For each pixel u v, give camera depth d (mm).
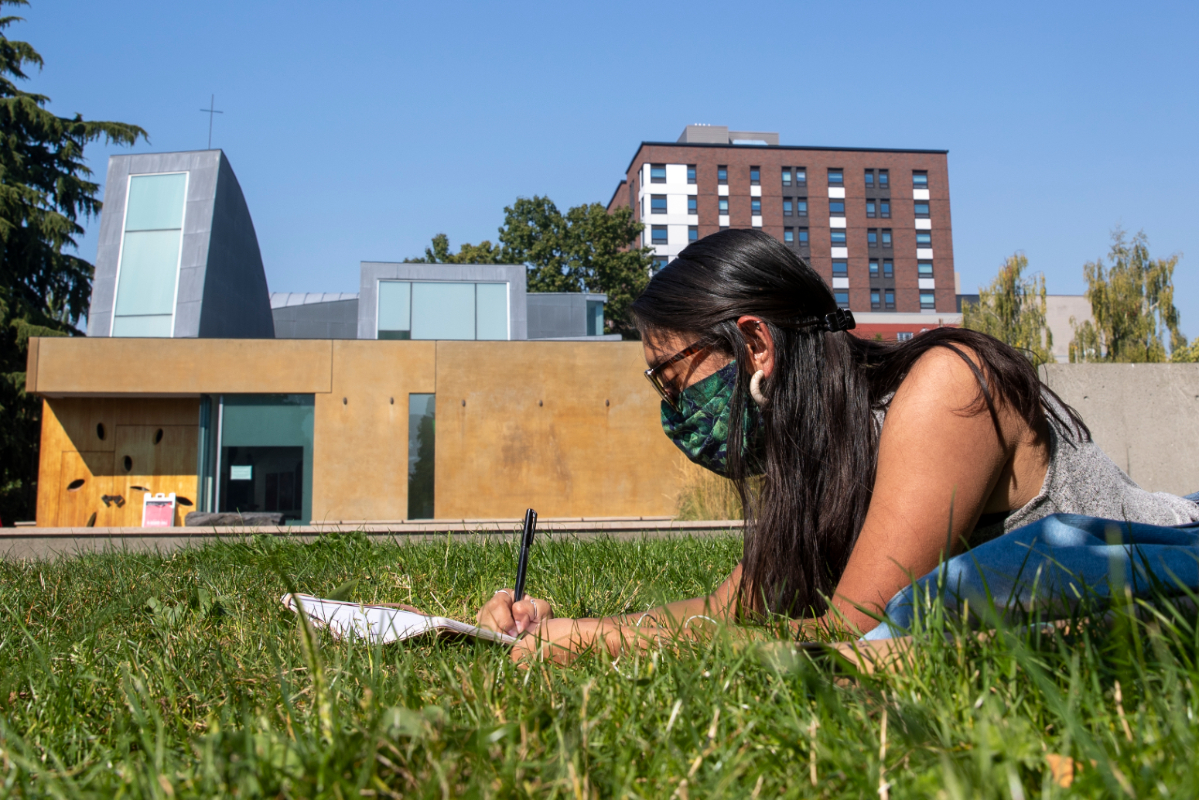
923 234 70750
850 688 1097
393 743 919
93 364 14781
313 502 14812
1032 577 1247
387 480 14961
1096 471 1555
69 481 15391
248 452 15094
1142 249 35812
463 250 45312
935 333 1555
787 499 1608
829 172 70500
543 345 15242
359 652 1618
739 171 70000
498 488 15047
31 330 23375
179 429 15555
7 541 5543
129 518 15352
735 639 1355
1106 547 1247
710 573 3318
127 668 1523
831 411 1596
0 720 1227
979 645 1125
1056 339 54625
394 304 20031
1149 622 1093
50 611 2652
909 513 1409
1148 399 8258
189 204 20750
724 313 1619
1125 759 793
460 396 15133
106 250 20500
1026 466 1499
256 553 4012
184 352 14922
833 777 862
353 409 15047
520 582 1936
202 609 2502
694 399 1713
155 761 968
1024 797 730
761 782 872
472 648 1658
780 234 69750
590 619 1671
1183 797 690
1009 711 959
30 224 25203
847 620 1397
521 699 1188
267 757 908
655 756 949
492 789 843
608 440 15227
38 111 25641
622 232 45719
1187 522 1599
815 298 1622
